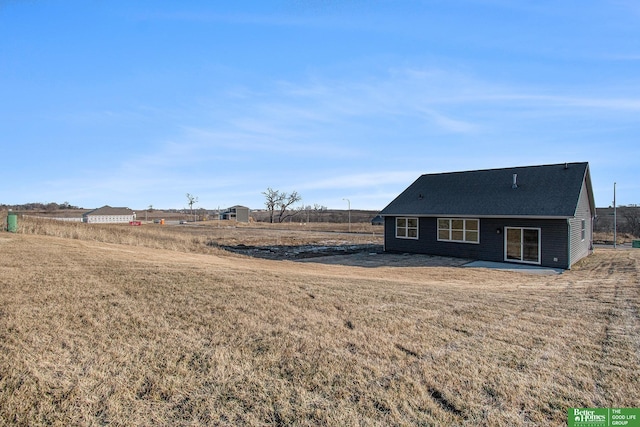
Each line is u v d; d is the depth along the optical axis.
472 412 3.81
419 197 22.30
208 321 6.14
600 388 4.30
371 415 3.74
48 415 3.54
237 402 3.90
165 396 3.96
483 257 18.70
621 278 12.20
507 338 5.81
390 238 22.84
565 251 16.08
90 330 5.47
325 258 19.67
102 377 4.22
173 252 16.41
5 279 7.64
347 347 5.32
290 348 5.21
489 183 20.66
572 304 8.11
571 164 18.97
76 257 10.89
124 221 89.38
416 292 9.06
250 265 13.64
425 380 4.43
